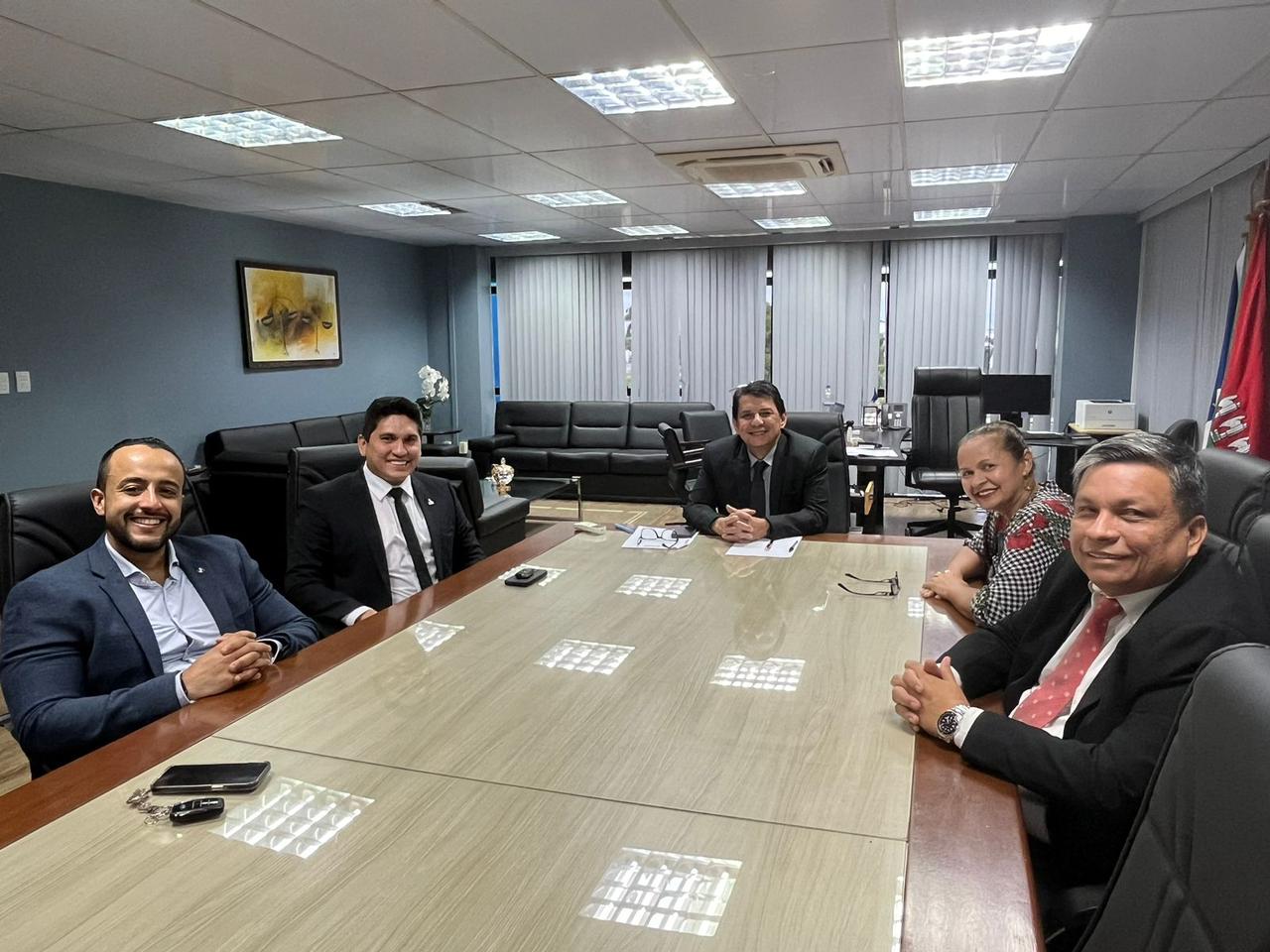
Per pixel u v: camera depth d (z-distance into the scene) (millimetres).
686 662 1663
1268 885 593
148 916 931
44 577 1721
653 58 2895
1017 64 3078
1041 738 1206
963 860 1025
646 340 8242
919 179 5082
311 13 2488
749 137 3992
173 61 2883
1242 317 3789
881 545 2635
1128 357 6648
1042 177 5000
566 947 875
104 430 5230
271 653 1737
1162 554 1220
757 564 2404
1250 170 4375
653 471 7344
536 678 1596
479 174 4785
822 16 2545
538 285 8484
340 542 2553
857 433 5941
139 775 1256
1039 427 7016
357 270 7500
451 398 8617
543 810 1139
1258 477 1792
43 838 1092
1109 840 1161
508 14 2512
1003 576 1809
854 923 911
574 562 2449
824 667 1629
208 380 5988
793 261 7727
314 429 6711
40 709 1564
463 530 2850
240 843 1073
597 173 4762
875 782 1209
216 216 5996
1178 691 1117
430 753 1310
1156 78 3154
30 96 3248
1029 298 7168
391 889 974
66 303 4973
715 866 1012
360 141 4027
